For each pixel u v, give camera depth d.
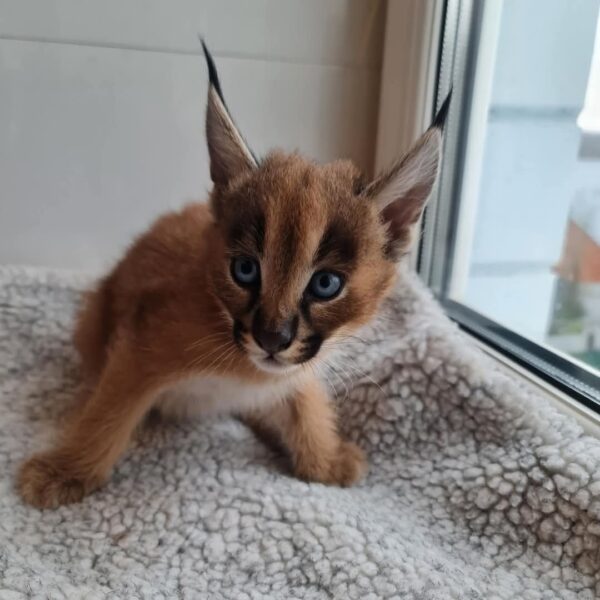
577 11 0.35
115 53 0.36
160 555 0.24
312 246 0.22
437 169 0.24
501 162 0.39
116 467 0.28
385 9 0.38
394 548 0.24
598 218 0.35
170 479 0.27
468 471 0.29
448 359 0.31
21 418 0.31
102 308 0.31
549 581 0.25
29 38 0.35
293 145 0.40
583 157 0.36
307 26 0.38
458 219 0.41
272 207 0.22
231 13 0.37
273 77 0.38
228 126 0.24
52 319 0.36
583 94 0.35
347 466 0.30
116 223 0.39
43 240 0.39
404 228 0.25
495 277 0.40
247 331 0.23
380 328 0.34
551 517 0.26
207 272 0.25
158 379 0.26
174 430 0.31
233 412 0.33
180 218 0.31
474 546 0.26
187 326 0.25
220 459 0.29
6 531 0.24
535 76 0.37
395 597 0.22
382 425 0.32
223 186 0.25
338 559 0.24
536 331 0.36
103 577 0.23
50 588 0.21
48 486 0.26
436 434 0.31
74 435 0.27
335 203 0.23
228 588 0.23
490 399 0.30
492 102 0.38
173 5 0.36
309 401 0.30
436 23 0.36
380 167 0.40
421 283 0.37
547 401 0.30
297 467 0.30
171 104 0.37
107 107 0.37
